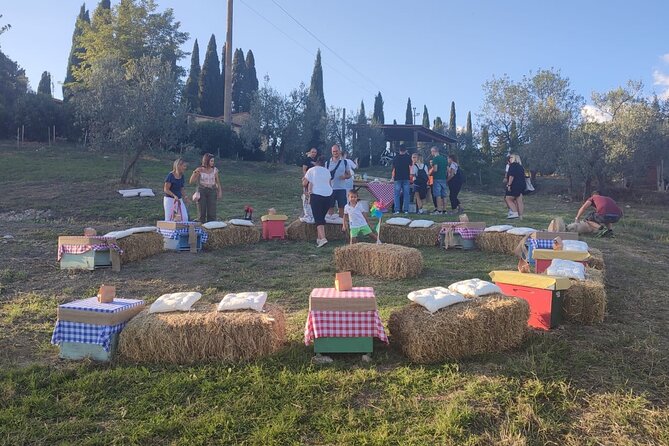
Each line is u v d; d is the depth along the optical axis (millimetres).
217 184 10742
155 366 4098
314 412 3387
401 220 10203
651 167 29406
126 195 15289
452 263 8258
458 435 3109
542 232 8016
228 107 31234
